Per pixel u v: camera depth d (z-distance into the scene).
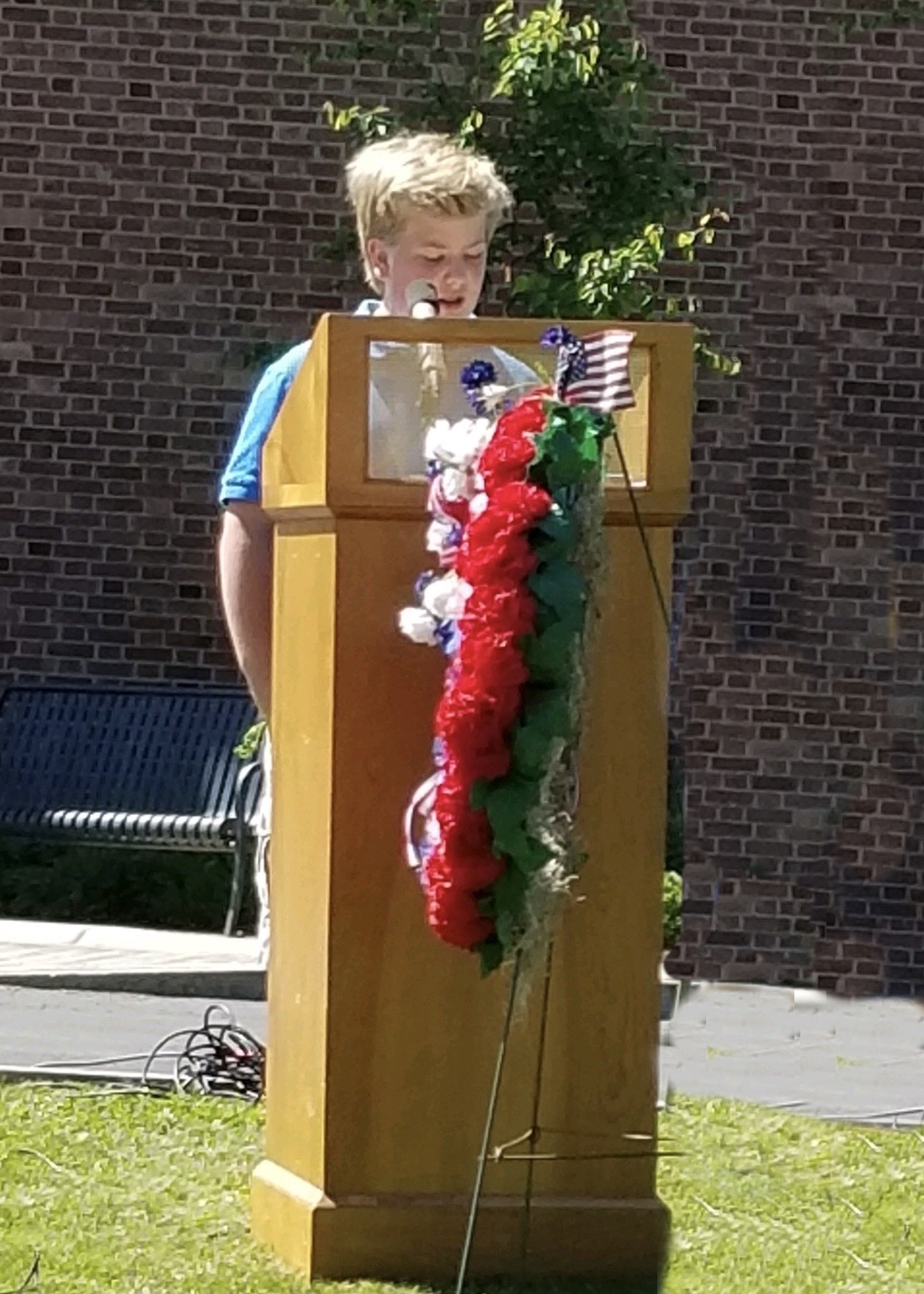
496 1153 4.78
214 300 13.10
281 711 5.07
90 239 13.08
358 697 4.73
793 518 13.01
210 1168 5.79
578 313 10.20
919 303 13.16
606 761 4.78
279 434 4.97
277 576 5.08
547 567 4.35
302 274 13.09
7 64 13.02
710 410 13.09
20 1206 5.30
